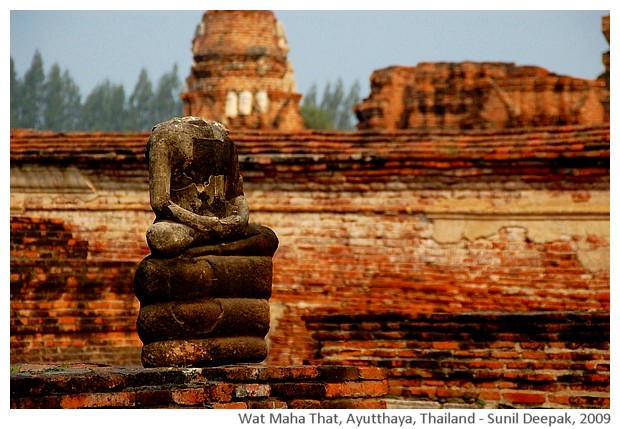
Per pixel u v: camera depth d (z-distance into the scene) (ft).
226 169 53.31
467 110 139.85
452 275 83.76
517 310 82.12
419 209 84.38
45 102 269.44
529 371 66.08
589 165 81.51
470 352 67.26
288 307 85.51
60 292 75.77
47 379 45.14
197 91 146.10
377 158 84.07
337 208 85.51
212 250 51.70
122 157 87.56
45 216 89.86
